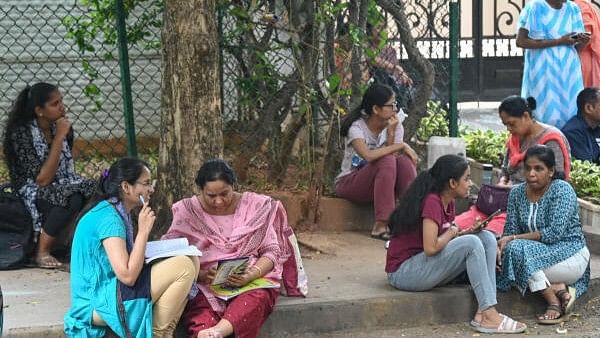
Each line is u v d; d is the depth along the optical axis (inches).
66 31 414.6
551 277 267.6
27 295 263.7
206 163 245.6
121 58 314.7
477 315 260.8
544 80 377.7
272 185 343.0
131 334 224.5
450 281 269.7
